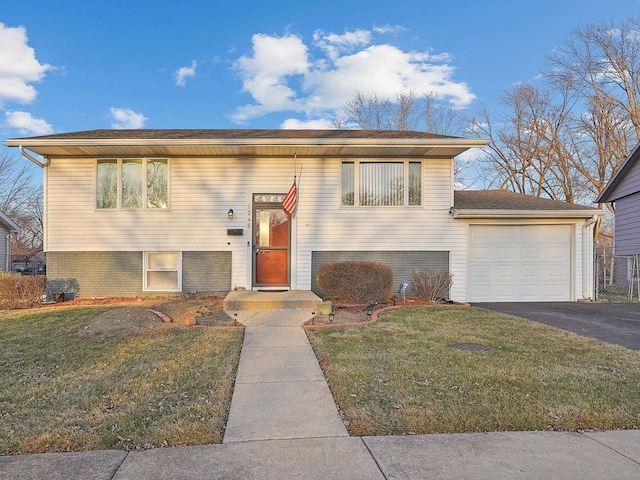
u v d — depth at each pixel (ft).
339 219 35.17
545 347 18.12
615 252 51.70
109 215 34.19
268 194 35.24
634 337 20.85
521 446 9.37
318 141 31.68
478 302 35.35
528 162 81.30
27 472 8.15
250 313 25.54
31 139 30.86
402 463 8.59
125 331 20.70
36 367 15.19
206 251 34.73
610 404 11.73
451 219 35.53
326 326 22.49
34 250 90.12
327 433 10.02
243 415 11.09
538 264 35.88
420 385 13.19
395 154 34.73
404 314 26.43
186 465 8.47
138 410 11.23
